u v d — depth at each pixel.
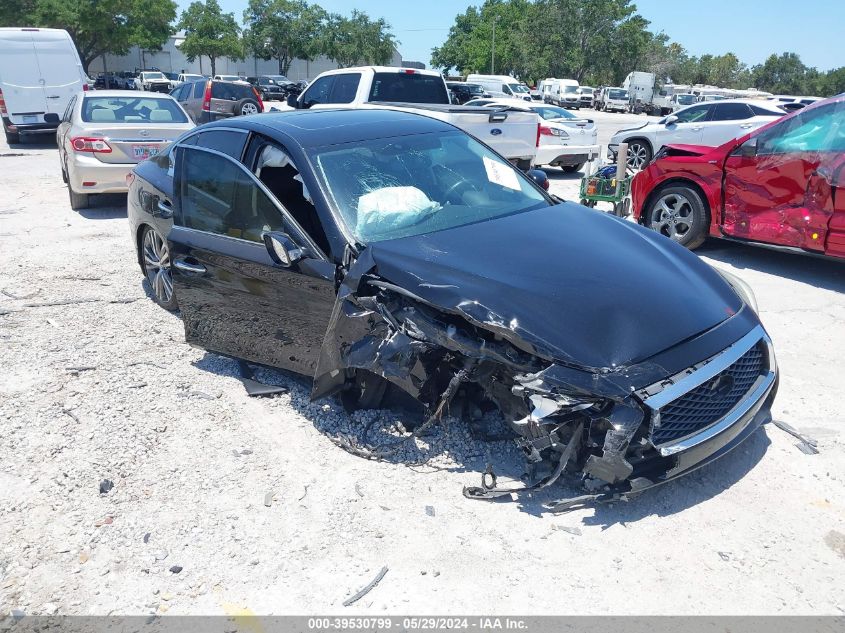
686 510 3.26
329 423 4.00
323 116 4.85
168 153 6.04
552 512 3.22
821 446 3.80
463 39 76.50
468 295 3.25
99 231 8.77
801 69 111.69
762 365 3.59
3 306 6.04
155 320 5.73
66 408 4.25
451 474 3.51
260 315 4.23
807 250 6.57
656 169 7.82
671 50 92.31
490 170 4.71
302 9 74.19
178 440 3.90
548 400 2.99
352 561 2.96
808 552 2.99
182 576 2.90
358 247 3.75
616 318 3.18
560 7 73.06
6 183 12.19
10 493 3.47
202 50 70.81
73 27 51.44
